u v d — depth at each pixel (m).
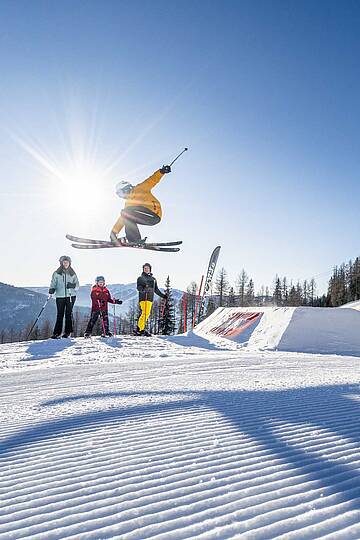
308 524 1.26
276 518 1.31
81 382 4.63
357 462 1.78
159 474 1.72
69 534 1.26
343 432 2.24
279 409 2.83
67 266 11.20
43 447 2.14
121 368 6.02
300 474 1.66
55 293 11.20
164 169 10.94
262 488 1.54
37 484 1.67
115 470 1.78
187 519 1.33
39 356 7.84
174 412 2.79
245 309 14.24
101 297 11.73
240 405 2.98
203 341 11.53
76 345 9.62
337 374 5.05
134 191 11.04
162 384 4.22
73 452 2.04
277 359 7.37
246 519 1.31
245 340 11.30
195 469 1.76
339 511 1.33
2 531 1.30
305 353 8.84
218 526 1.27
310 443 2.06
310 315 11.15
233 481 1.61
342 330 10.47
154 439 2.20
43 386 4.41
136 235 11.48
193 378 4.77
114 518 1.36
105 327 11.82
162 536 1.22
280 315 11.71
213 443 2.10
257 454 1.92
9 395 3.88
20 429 2.50
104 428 2.45
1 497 1.56
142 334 12.69
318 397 3.28
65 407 3.10
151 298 12.73
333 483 1.56
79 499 1.52
